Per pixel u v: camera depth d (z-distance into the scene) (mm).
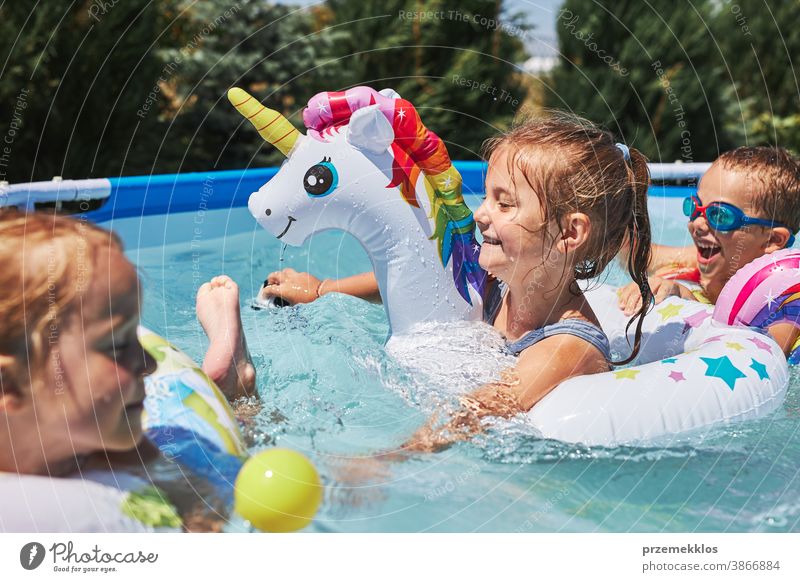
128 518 1187
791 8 6918
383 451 1544
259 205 1857
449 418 1634
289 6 5656
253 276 2828
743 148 2443
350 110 1869
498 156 1796
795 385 1945
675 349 2057
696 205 2428
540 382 1701
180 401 1352
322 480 1432
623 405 1628
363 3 5590
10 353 1117
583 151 1749
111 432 1197
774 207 2316
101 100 4750
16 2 4500
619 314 2217
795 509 1398
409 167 1853
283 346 2029
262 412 1660
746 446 1614
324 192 1820
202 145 5473
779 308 2051
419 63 5574
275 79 5598
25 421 1140
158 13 5031
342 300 2373
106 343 1176
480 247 1962
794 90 6910
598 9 6102
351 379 1837
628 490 1456
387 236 1860
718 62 6820
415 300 1883
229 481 1284
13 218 1215
